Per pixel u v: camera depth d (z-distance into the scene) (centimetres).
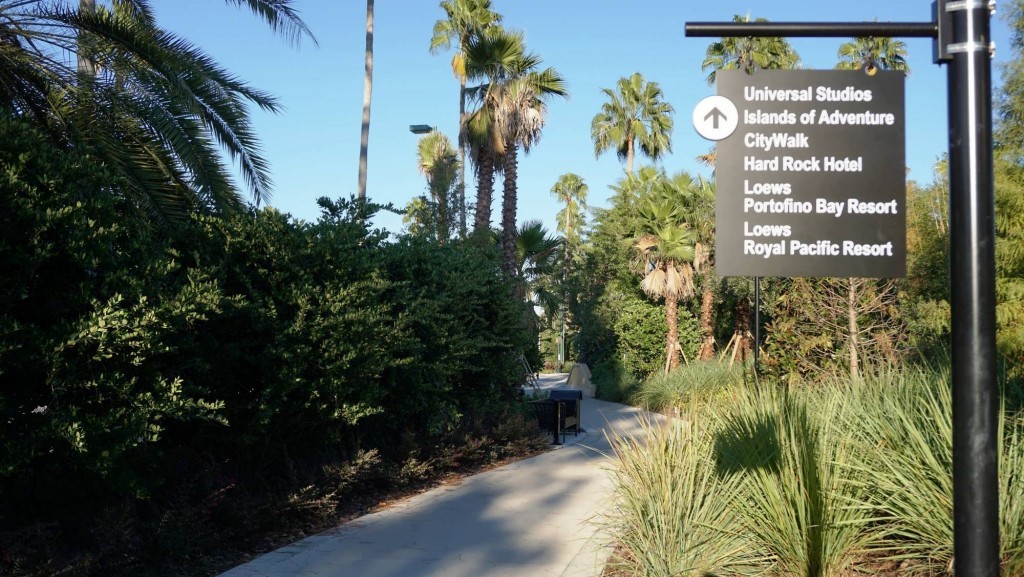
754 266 441
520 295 2364
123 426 593
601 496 995
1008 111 1279
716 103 444
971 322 323
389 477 1009
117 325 576
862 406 661
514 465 1295
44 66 894
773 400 666
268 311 810
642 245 3134
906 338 1436
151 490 711
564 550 731
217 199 952
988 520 320
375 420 1112
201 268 778
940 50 335
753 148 443
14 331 545
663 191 3241
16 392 594
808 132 441
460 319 1331
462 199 2559
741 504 598
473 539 778
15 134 587
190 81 984
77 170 626
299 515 819
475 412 1391
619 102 5050
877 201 438
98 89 904
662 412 2233
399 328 1048
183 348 734
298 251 868
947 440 560
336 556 713
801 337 1454
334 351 864
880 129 439
